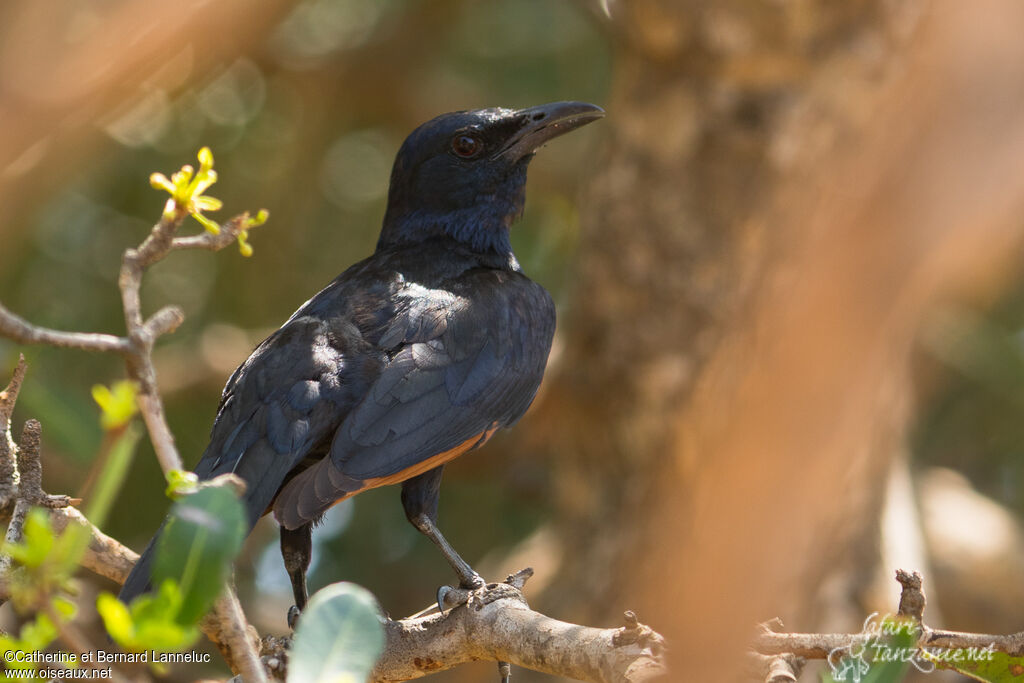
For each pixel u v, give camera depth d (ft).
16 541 17.60
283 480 24.08
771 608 24.75
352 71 54.24
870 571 40.96
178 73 40.86
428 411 25.67
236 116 50.78
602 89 53.47
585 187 43.88
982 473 55.83
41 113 27.45
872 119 31.86
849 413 26.14
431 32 54.90
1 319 13.67
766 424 24.86
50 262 47.34
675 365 40.68
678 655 18.83
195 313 50.24
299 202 51.19
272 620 43.24
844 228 24.20
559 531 45.91
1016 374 48.08
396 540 50.55
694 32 38.32
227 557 13.44
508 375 27.76
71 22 27.96
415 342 26.45
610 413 42.55
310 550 26.37
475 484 52.70
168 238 15.28
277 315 50.78
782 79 37.70
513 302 28.89
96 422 37.17
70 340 14.07
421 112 54.19
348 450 24.27
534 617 21.30
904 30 34.27
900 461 47.67
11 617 25.26
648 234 40.68
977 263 24.34
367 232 52.90
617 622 42.29
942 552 47.85
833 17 36.52
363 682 13.52
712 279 39.93
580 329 43.45
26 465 18.21
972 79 22.86
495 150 31.40
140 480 45.16
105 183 49.47
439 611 23.86
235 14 32.32
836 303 24.22
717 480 25.58
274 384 24.82
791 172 37.76
